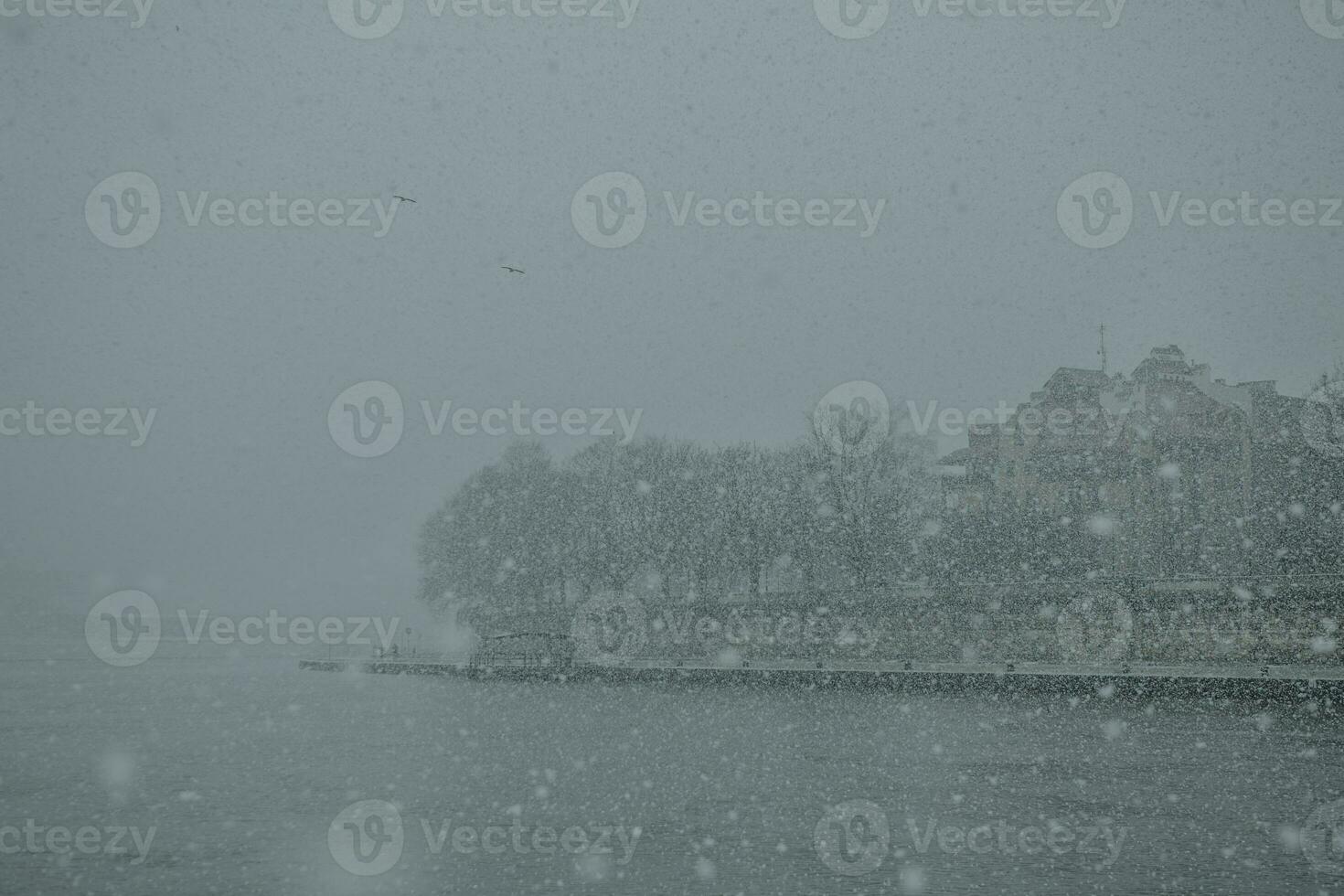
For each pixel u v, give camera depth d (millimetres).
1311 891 11609
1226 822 15070
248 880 12609
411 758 22422
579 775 19984
